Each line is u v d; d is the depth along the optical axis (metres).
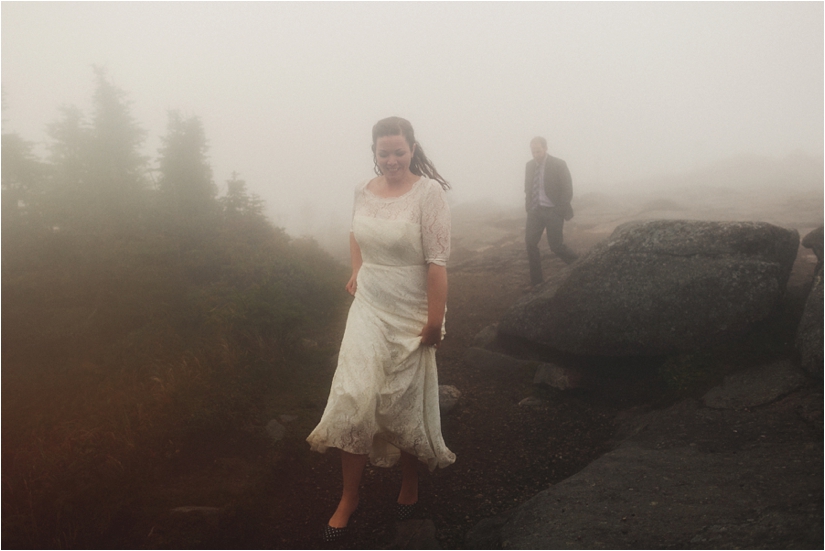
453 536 2.32
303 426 3.19
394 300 2.31
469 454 3.06
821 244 4.07
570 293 4.34
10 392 3.08
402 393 2.26
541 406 3.62
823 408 2.73
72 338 3.74
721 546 1.78
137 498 2.35
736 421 2.85
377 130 2.27
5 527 2.03
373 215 2.31
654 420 3.13
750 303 3.66
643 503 2.21
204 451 2.83
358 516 2.47
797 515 1.85
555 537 2.05
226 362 3.68
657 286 3.94
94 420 2.88
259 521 2.40
